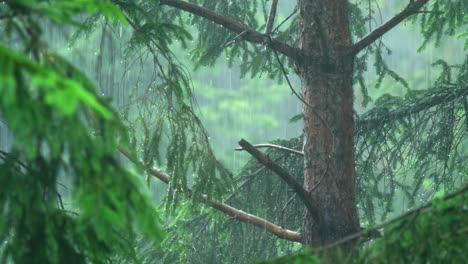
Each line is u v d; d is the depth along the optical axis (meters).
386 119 14.35
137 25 9.43
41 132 4.45
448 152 14.24
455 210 5.95
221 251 13.66
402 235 5.95
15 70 4.15
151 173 10.12
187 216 12.98
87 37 10.88
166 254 13.55
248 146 10.35
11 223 5.67
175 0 11.05
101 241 6.09
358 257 6.07
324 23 11.45
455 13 14.05
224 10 14.09
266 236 13.74
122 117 9.77
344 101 11.39
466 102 14.09
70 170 4.88
